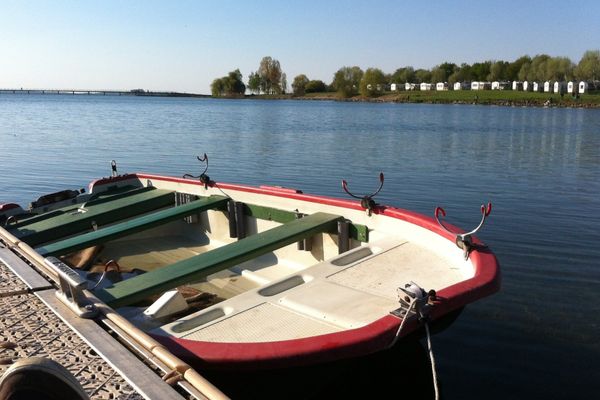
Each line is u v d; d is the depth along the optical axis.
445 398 5.58
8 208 9.14
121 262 8.55
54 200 9.82
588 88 108.88
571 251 10.30
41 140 33.84
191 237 9.58
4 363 3.58
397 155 26.33
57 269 4.39
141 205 9.25
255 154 26.97
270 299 4.79
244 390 4.07
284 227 6.70
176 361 3.42
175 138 35.50
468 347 6.67
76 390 2.40
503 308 7.78
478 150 28.25
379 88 141.12
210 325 4.36
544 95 107.44
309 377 4.09
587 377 6.00
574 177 19.17
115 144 31.62
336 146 30.58
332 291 4.84
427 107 97.88
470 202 15.03
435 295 4.20
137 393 3.22
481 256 5.08
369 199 6.55
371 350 3.87
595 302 7.96
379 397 5.08
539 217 13.05
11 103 114.81
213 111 81.19
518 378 5.99
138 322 5.16
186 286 7.10
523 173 20.28
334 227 6.91
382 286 4.91
